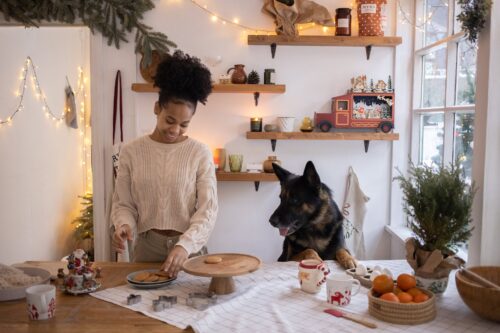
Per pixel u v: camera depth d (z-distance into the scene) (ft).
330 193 7.81
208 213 6.04
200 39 10.26
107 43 10.16
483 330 4.49
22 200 12.60
